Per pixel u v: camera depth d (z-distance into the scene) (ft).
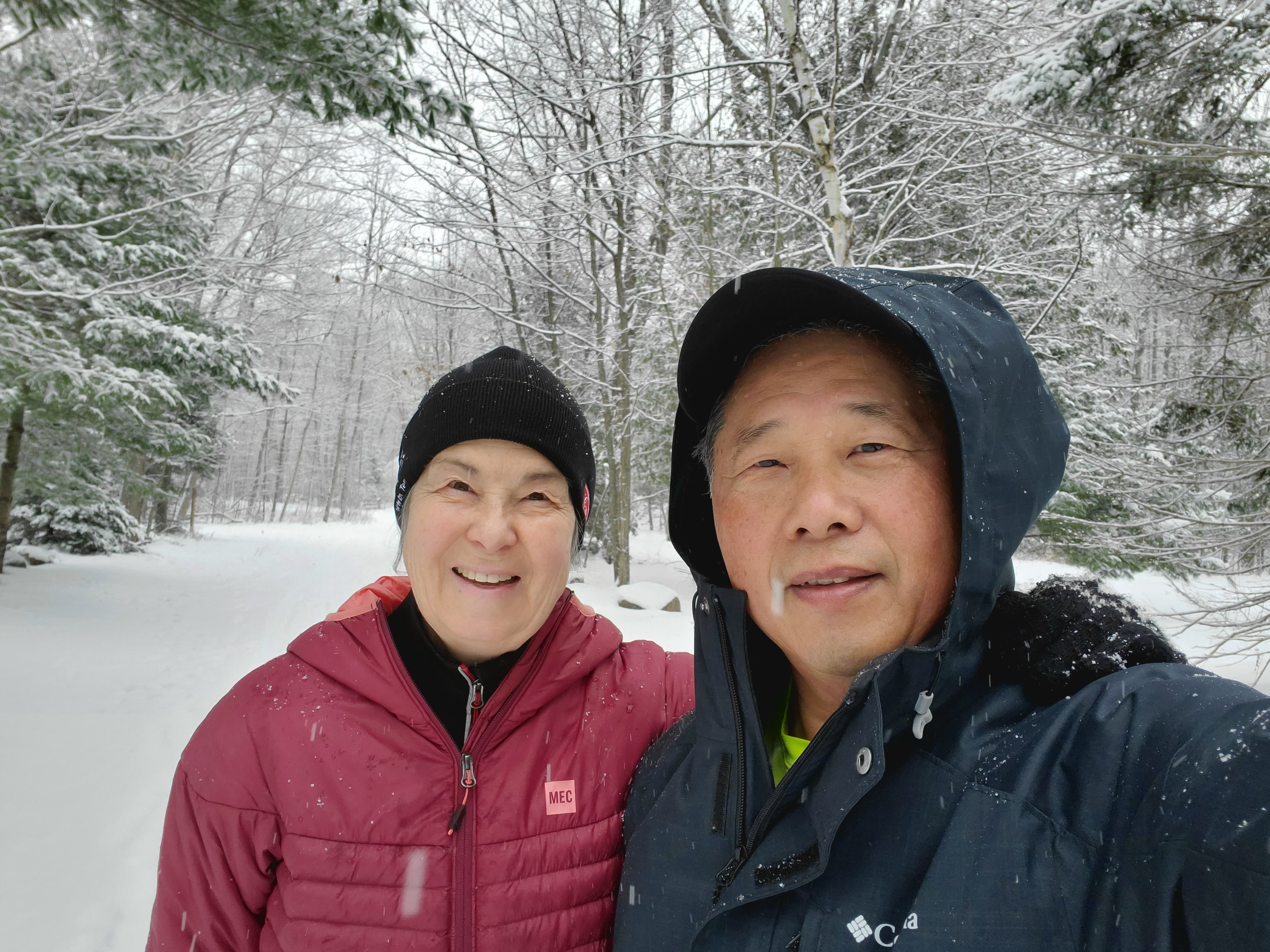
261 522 132.36
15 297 26.04
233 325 40.86
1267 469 19.19
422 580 4.01
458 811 3.69
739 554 3.03
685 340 3.25
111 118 25.96
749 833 2.86
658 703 4.46
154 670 21.98
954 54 27.99
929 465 2.71
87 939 8.61
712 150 33.94
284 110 34.32
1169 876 1.91
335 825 3.62
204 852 3.77
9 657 21.71
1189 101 16.84
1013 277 29.17
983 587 2.52
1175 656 2.53
